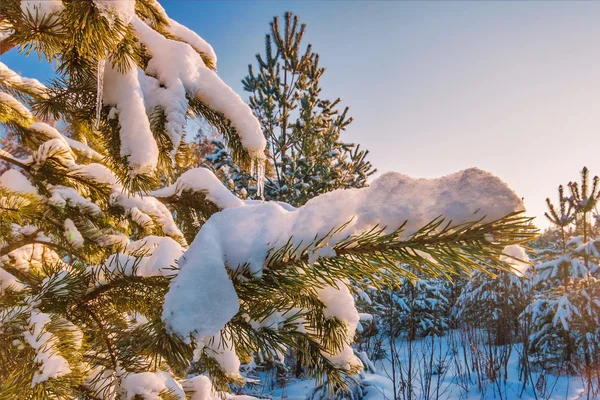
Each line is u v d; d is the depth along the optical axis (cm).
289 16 767
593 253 634
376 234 67
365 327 736
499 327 650
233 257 75
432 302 810
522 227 57
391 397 480
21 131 168
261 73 782
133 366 99
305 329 99
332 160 798
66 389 72
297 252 74
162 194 188
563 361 578
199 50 156
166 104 114
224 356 130
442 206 63
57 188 157
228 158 688
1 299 100
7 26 102
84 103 123
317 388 421
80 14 85
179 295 67
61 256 189
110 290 101
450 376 575
